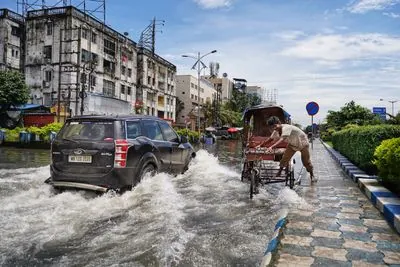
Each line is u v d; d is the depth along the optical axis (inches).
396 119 1014.4
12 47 1536.7
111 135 256.4
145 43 2224.4
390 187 277.3
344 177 404.8
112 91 1742.1
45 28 1512.1
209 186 323.9
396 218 188.1
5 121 1359.5
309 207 243.0
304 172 454.0
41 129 923.4
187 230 191.9
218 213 229.8
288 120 455.8
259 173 297.0
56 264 143.4
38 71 1517.0
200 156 483.8
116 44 1772.9
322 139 1754.4
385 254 151.1
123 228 190.5
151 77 2178.9
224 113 3058.6
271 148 322.3
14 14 1567.4
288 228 190.1
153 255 153.5
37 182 300.5
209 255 155.5
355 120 1579.7
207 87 3400.6
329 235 177.8
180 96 2896.2
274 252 150.0
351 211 231.0
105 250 159.0
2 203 229.9
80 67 1459.2
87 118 267.1
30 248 159.8
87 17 1552.7
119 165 249.8
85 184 248.7
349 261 142.6
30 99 1507.1
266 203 260.4
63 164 257.8
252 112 453.1
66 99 1418.6
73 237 174.7
